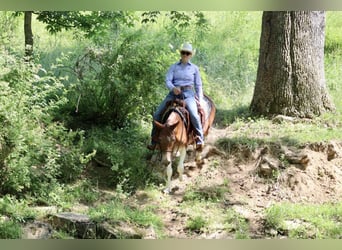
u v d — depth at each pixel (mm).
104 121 12094
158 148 9508
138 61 11516
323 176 10328
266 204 9648
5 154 8898
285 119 11828
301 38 11984
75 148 10367
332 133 11125
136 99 11688
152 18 14250
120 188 9742
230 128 11875
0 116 8891
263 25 12320
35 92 9719
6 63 9773
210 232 8609
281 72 12031
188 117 9680
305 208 9203
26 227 8211
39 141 9281
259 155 10680
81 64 12180
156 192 9906
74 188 9727
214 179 10375
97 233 8289
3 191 9078
